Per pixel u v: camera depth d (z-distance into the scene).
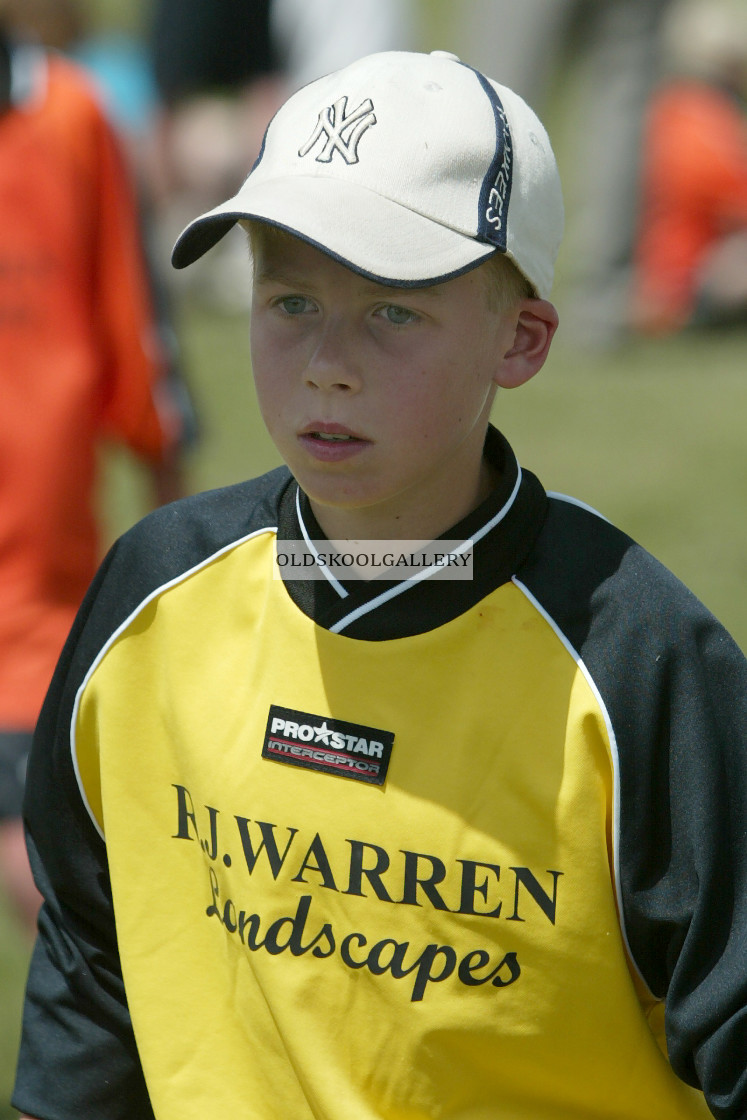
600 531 6.30
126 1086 7.04
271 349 6.03
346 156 5.93
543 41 30.36
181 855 6.71
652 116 29.77
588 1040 6.14
